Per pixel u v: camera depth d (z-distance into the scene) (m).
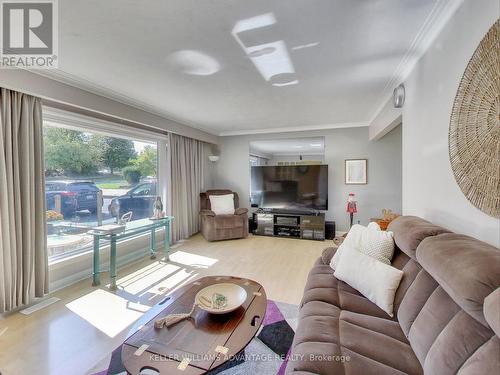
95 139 3.30
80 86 2.66
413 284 1.41
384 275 1.60
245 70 2.38
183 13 1.55
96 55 2.07
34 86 2.27
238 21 1.64
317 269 2.17
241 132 5.67
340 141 4.93
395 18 1.61
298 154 8.93
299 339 1.28
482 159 1.22
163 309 1.52
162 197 4.42
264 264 3.42
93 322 2.07
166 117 4.11
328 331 1.29
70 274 2.84
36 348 1.75
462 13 1.40
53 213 2.78
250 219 5.46
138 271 3.17
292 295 2.51
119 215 3.52
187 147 4.93
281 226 5.06
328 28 1.72
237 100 3.30
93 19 1.60
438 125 1.71
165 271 3.16
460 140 1.40
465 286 0.90
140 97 3.15
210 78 2.57
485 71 1.18
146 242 3.95
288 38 1.84
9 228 2.18
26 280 2.30
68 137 2.96
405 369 1.06
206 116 4.19
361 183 4.81
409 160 2.32
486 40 1.17
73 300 2.43
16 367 1.59
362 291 1.69
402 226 1.77
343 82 2.68
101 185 3.38
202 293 1.66
